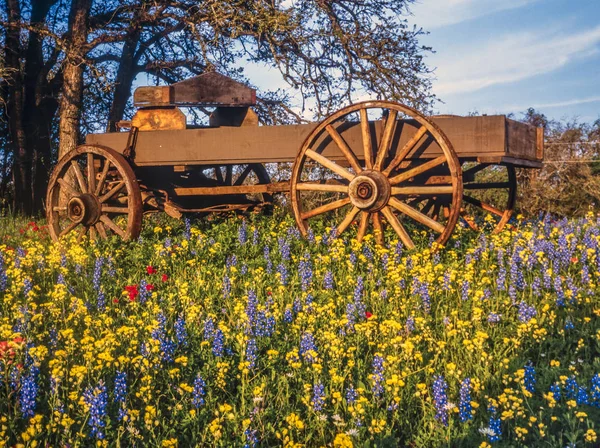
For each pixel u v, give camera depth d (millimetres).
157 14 17109
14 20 16812
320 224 9375
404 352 4879
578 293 6156
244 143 8750
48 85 18281
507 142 7625
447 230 7594
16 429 3840
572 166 18906
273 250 8227
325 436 4004
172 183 9969
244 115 9703
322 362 4891
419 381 4676
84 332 5441
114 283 7238
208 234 9352
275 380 4633
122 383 4047
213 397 4398
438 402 4004
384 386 4312
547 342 5352
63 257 7734
